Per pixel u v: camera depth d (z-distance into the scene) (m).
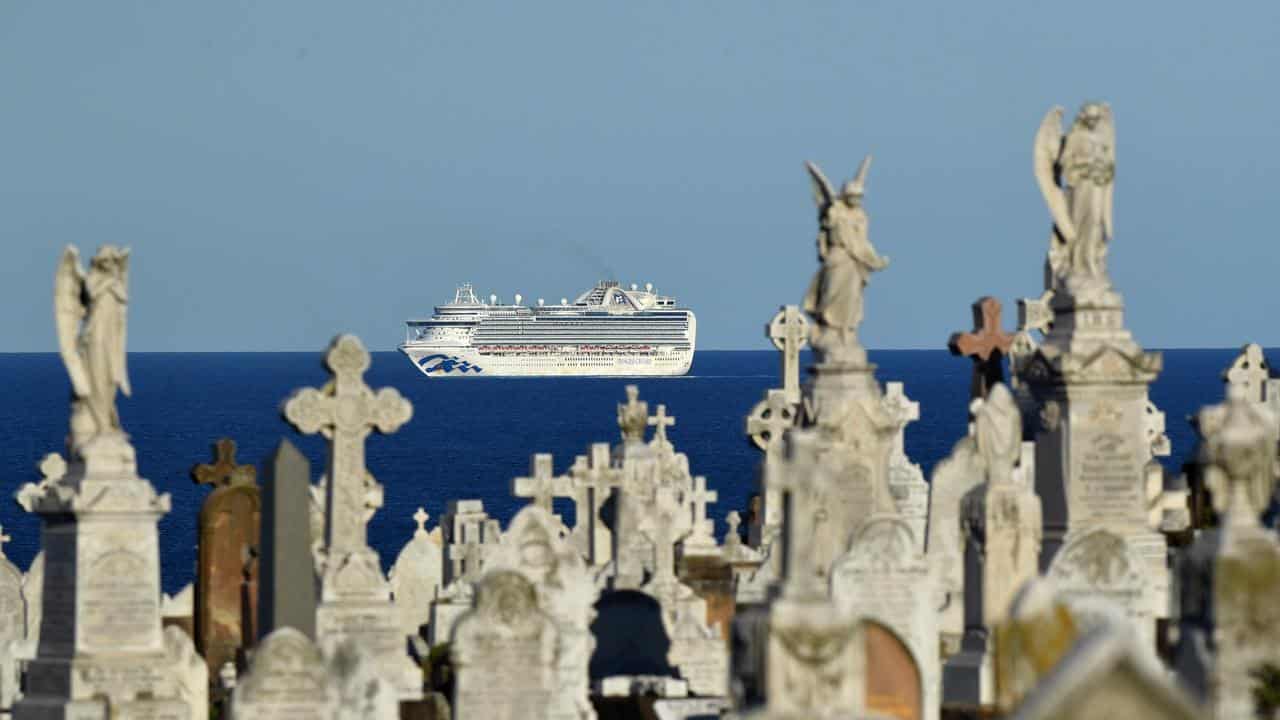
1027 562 104.12
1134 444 119.12
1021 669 66.62
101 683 103.31
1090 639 58.31
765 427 144.38
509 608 94.38
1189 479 132.50
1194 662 75.00
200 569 127.00
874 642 100.81
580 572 111.38
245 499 127.56
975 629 105.19
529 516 111.56
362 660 91.06
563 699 94.62
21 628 129.88
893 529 100.81
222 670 116.12
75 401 104.62
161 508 104.50
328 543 111.38
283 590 96.25
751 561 133.75
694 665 117.56
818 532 102.12
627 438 144.12
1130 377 118.62
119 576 104.06
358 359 112.56
